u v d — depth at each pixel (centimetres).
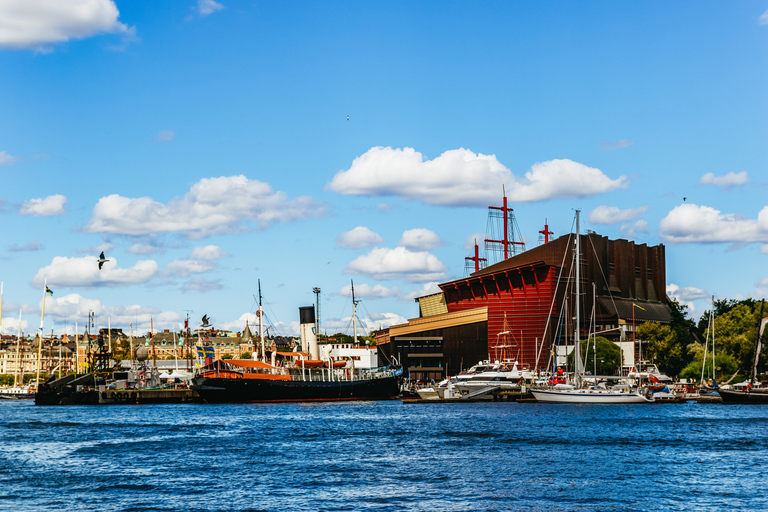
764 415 12031
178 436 9331
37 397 18088
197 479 6162
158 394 18025
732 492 5594
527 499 5397
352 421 11362
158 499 5431
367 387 18388
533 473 6353
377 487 5812
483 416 12000
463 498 5422
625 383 16962
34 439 9131
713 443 8162
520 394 16575
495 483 5938
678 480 6041
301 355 18025
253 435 9375
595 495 5506
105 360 19550
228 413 13700
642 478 6119
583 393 15000
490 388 16888
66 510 5134
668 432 9231
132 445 8388
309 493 5603
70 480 6159
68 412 14775
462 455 7369
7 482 6091
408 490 5700
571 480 6053
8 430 10381
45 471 6600
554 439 8544
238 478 6203
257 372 17375
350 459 7175
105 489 5791
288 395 17238
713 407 14212
